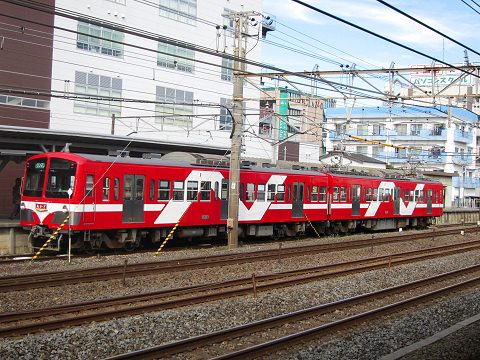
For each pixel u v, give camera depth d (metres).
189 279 14.77
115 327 9.58
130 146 26.03
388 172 35.38
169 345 8.20
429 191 37.28
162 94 38.28
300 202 26.66
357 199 30.34
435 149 56.16
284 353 8.61
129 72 36.28
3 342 8.49
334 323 9.89
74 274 14.27
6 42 30.38
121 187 19.19
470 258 21.73
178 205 21.16
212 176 22.50
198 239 24.89
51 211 18.23
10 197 31.00
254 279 12.66
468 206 63.00
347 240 26.66
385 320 10.98
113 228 18.97
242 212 23.66
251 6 43.00
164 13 37.94
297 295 13.02
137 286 13.64
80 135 22.55
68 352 8.25
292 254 19.80
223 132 42.44
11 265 15.81
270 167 26.25
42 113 32.12
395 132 59.53
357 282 15.17
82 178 18.05
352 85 19.17
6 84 30.48
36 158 19.03
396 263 19.22
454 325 10.38
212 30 40.97
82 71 33.84
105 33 34.88
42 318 10.23
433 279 15.70
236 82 21.30
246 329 9.53
